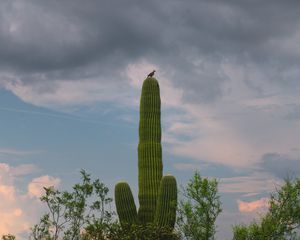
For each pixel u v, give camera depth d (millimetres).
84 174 19781
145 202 22984
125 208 22297
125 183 22734
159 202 21766
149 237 20250
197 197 18469
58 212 19188
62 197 19250
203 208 18344
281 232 17734
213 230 18375
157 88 24469
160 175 23422
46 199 19094
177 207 18906
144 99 24203
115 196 22594
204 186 18422
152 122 23875
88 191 19594
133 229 20688
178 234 19297
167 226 20594
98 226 19578
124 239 19797
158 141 23828
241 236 17469
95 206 19781
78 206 19266
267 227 17406
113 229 20156
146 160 23422
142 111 24141
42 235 18812
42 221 18859
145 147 23594
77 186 19516
